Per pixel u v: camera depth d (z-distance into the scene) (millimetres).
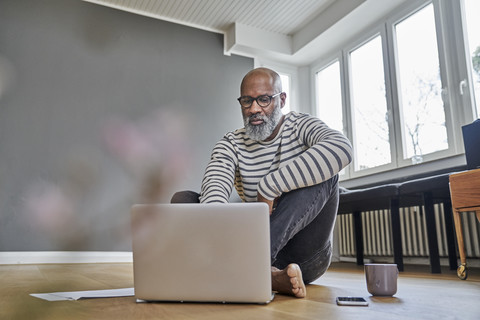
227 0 4234
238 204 836
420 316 753
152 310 769
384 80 3959
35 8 4082
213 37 4816
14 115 3826
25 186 3756
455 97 3250
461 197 2064
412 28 3727
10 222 3645
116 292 1067
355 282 1658
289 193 1146
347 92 4418
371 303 937
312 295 1093
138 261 856
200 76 4668
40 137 3889
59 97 4023
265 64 4965
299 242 1323
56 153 3920
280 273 1008
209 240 834
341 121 4523
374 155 4012
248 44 4648
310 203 1128
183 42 4656
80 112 4078
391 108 3826
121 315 706
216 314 729
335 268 3061
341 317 718
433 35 3502
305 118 1362
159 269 847
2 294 1064
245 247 833
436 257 2469
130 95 4312
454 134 3207
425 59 3555
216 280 833
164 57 4539
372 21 4133
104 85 4223
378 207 3430
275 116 1353
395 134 3750
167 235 839
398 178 3645
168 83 4508
